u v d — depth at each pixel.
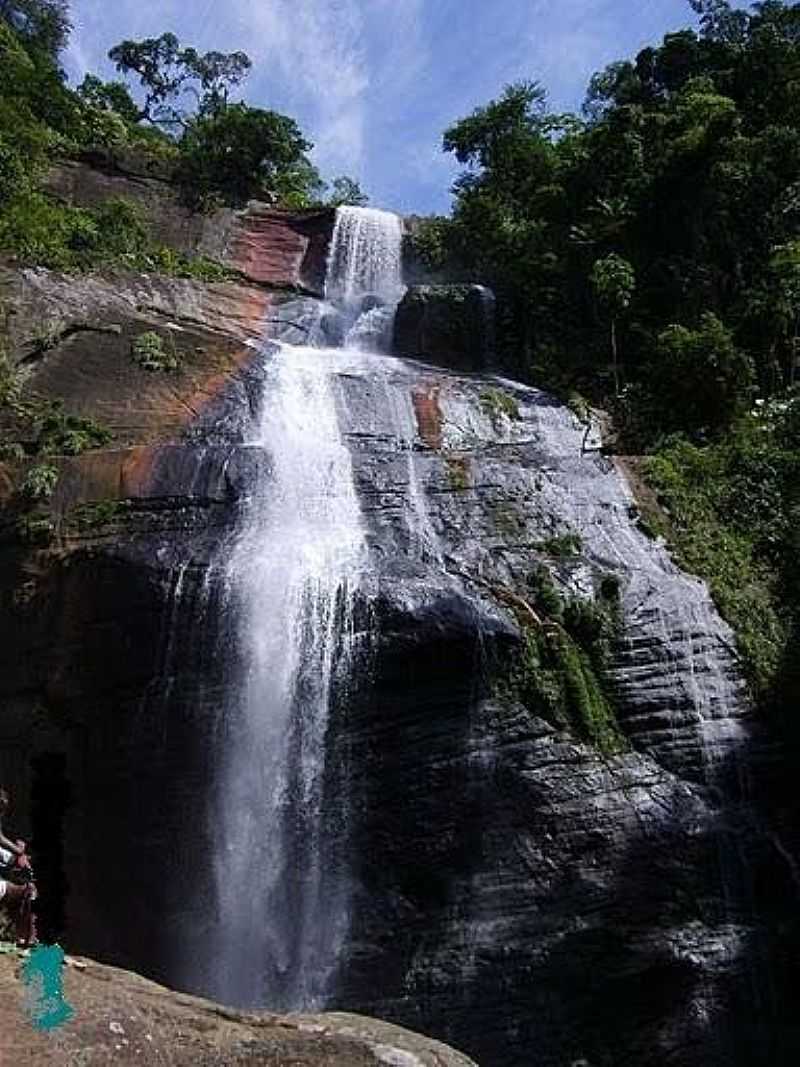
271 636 15.22
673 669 15.48
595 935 13.63
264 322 29.28
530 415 22.53
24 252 26.55
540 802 14.15
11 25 49.88
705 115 29.84
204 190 36.59
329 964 14.08
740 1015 13.47
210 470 17.72
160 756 15.06
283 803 14.66
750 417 22.34
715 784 14.74
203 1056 6.08
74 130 39.50
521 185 37.44
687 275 26.78
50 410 20.38
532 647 15.08
